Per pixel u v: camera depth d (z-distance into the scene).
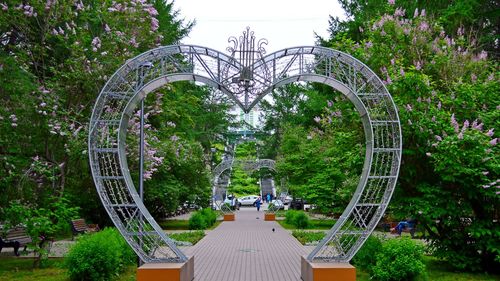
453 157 9.77
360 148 11.59
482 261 10.34
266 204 56.47
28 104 11.77
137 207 8.82
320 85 25.61
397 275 8.66
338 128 13.66
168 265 8.44
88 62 12.64
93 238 9.65
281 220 30.27
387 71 11.61
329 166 21.61
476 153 9.69
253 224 26.89
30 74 11.92
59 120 12.42
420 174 10.98
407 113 10.54
